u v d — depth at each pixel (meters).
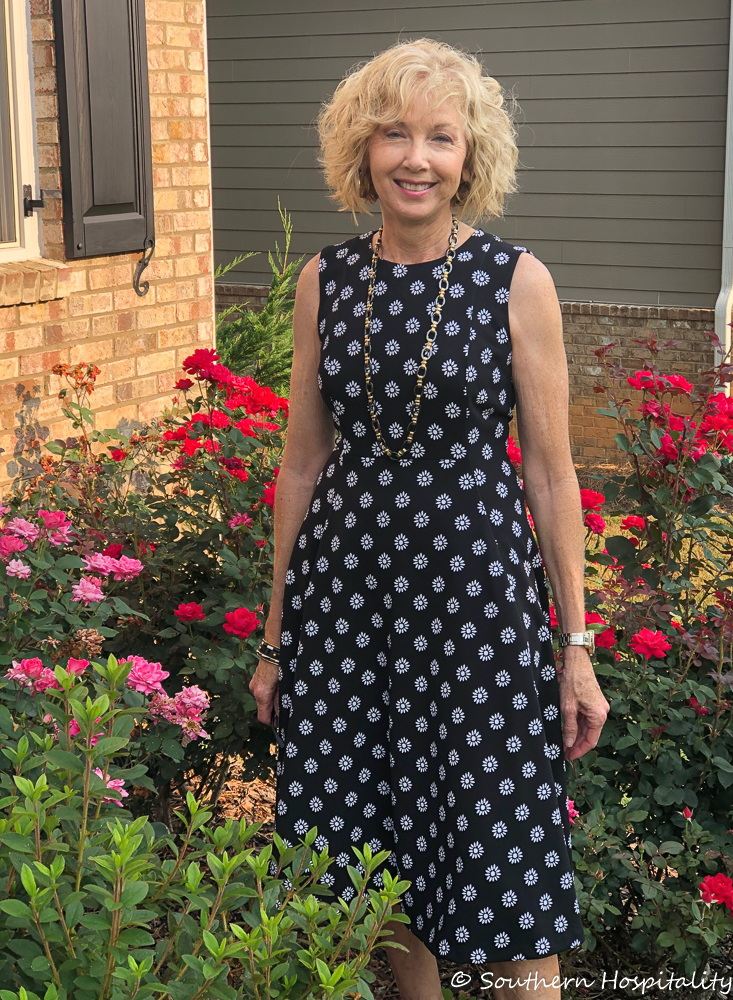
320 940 1.46
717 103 7.53
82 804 1.61
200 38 4.64
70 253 4.01
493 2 8.01
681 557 2.99
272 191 8.98
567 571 2.05
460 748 1.93
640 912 2.42
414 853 2.01
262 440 3.25
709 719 2.59
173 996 1.36
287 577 2.17
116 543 2.95
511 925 1.92
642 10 7.61
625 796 2.68
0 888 1.47
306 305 2.13
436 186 1.94
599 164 7.91
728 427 2.66
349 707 2.06
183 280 4.69
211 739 2.79
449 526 1.96
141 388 4.50
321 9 8.54
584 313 7.99
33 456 3.94
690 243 7.76
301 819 2.09
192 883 1.46
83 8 3.94
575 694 2.05
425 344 1.96
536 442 2.03
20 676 1.96
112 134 4.13
